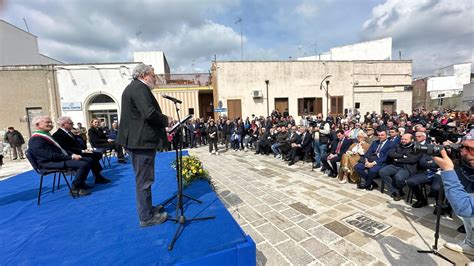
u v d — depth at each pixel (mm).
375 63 14664
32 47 17250
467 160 2254
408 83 15055
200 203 2736
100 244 1911
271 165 6684
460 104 19953
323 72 14195
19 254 1801
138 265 1625
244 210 3535
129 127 2004
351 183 4719
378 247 2471
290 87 13906
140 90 1930
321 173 5562
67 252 1812
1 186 3885
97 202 2924
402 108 15086
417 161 3502
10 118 12938
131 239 1966
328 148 5891
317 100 14219
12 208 2791
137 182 2135
